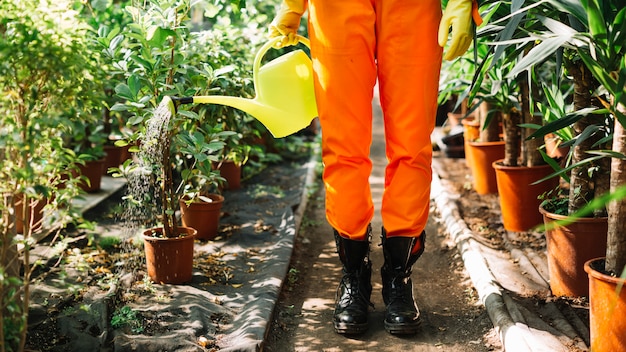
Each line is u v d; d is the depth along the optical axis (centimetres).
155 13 301
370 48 247
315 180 558
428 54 247
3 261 206
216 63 350
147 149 291
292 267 353
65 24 203
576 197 276
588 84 267
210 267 330
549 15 250
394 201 260
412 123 251
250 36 437
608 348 222
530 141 373
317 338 269
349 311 268
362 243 268
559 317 265
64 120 207
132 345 241
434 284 329
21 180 200
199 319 265
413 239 265
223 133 312
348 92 247
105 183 460
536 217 375
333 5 241
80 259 229
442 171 551
